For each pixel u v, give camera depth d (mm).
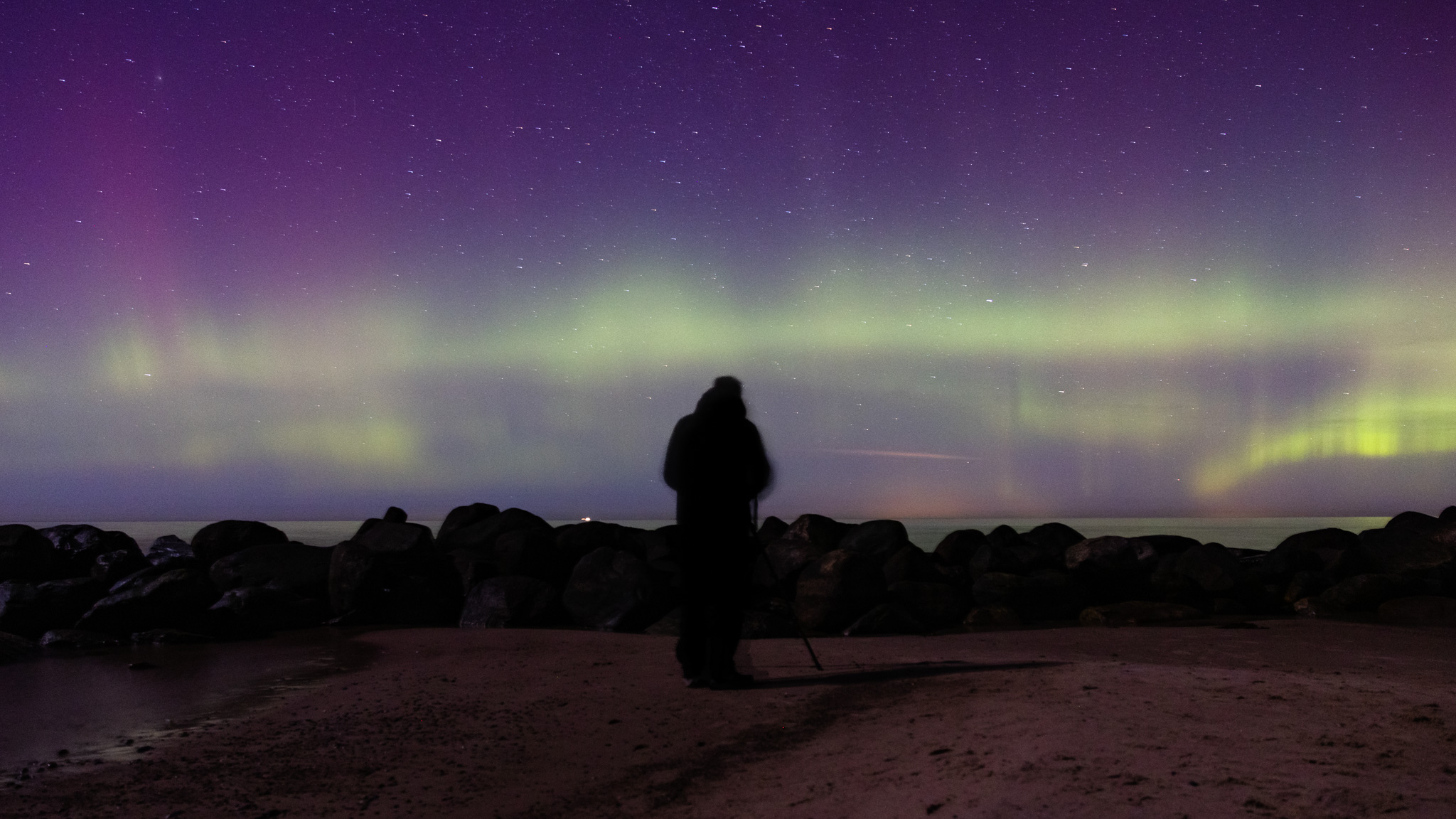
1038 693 4520
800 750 3953
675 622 8914
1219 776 2967
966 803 2885
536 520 12102
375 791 3721
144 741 4738
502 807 3461
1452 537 10898
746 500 5703
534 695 5449
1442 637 7824
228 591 10141
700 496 5645
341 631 9383
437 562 10711
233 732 4867
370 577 9961
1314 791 2789
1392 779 2898
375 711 5219
